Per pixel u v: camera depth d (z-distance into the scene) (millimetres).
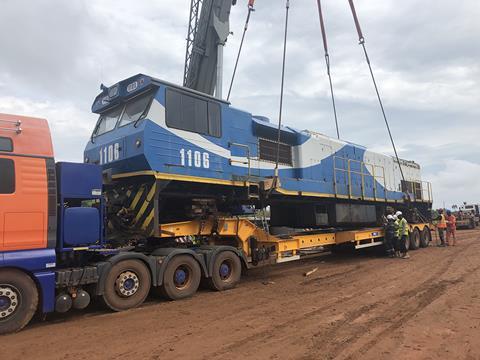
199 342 5820
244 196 11242
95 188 7676
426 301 8273
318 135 14773
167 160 9016
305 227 15086
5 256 6352
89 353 5414
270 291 9703
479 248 18984
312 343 5742
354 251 18172
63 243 7203
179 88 9578
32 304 6574
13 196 6539
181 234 9500
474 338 5906
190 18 16406
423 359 5117
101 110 10516
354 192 16094
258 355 5289
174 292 8688
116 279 7766
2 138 6590
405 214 20297
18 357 5289
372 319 6992
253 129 11812
